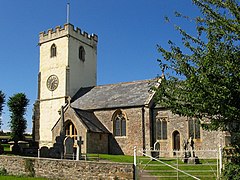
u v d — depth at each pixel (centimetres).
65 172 1909
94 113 4381
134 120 4006
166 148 3756
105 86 4925
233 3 1058
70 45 5197
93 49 5722
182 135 3678
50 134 5016
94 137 3875
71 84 5106
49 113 5106
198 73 1096
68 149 2908
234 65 1012
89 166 1803
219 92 1012
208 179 1744
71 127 3972
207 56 1054
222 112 1023
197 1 1110
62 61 5156
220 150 1553
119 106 4138
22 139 5859
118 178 1683
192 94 1074
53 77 5188
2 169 2270
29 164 2109
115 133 4153
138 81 4600
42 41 5462
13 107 5850
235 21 1049
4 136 6931
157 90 1234
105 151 4044
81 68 5369
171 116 3788
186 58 1161
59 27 5291
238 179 1198
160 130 3853
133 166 1652
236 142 1274
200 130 3566
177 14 1521
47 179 1956
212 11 1088
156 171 2039
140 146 3897
